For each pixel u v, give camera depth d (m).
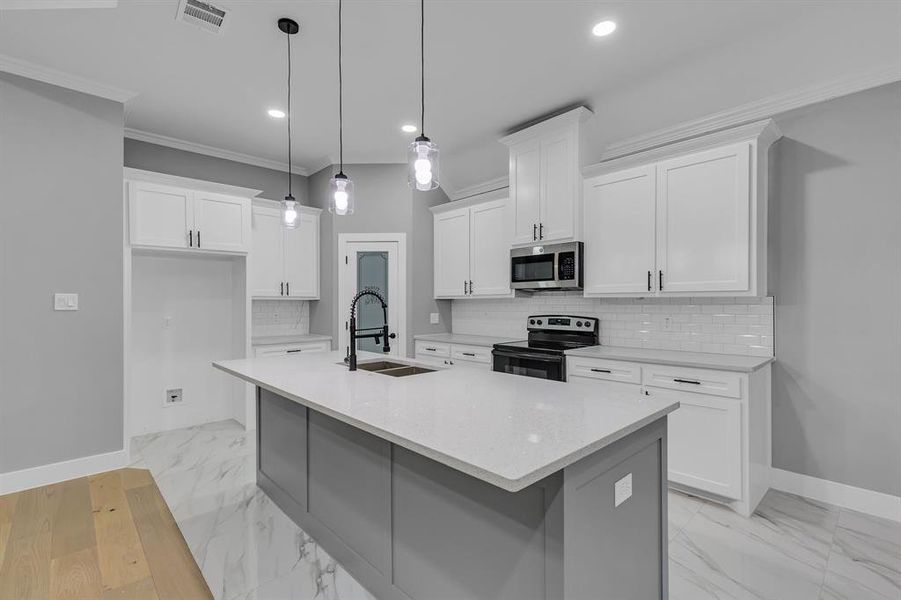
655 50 2.62
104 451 3.09
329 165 4.68
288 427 2.56
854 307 2.57
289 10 2.29
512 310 4.45
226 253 4.00
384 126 3.75
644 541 1.56
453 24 2.41
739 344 2.98
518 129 3.80
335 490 2.13
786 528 2.38
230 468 3.25
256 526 2.43
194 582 1.01
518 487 0.99
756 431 2.57
